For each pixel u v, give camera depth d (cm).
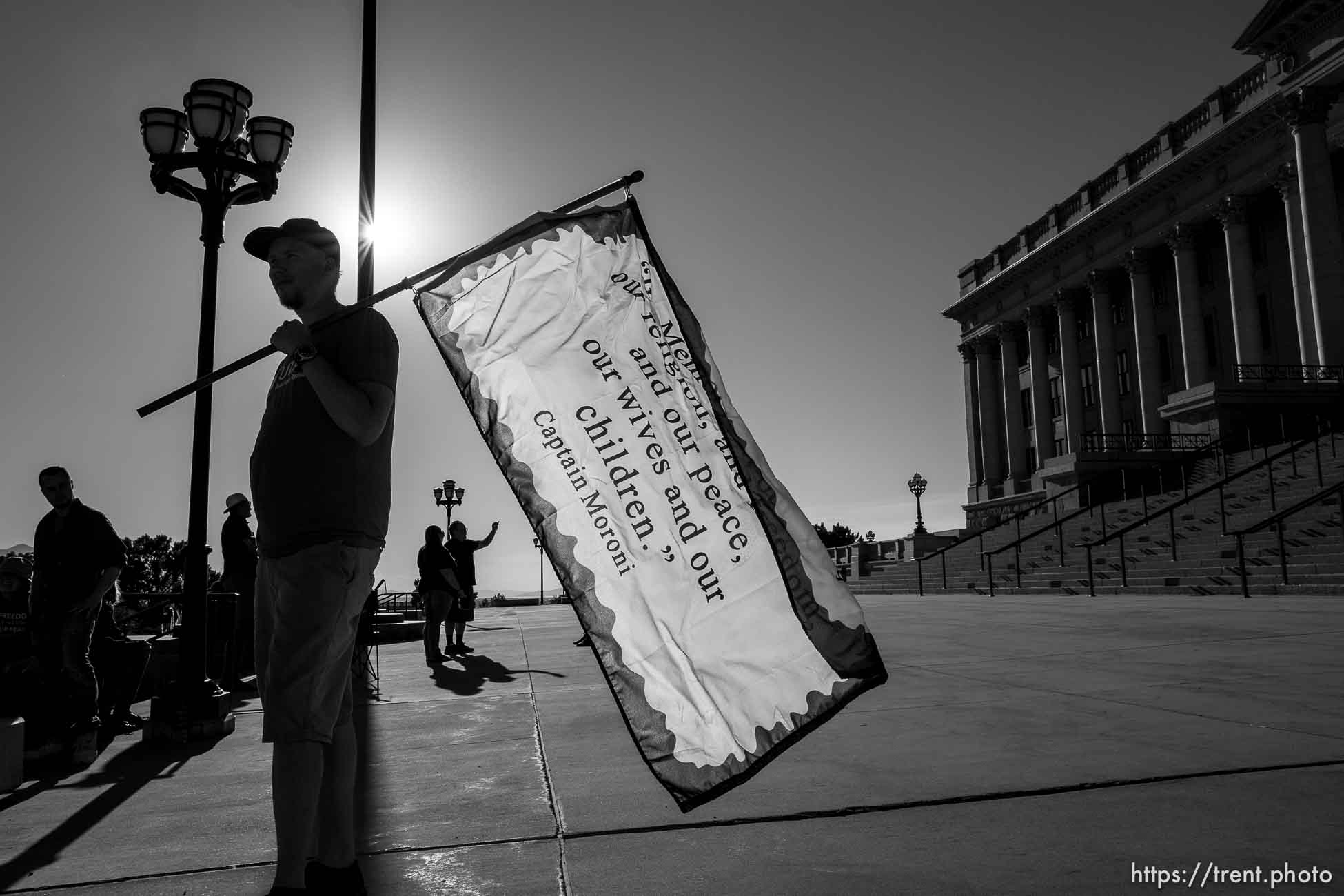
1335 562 1658
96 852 372
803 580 312
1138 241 4944
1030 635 1087
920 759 452
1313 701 550
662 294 331
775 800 389
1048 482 4172
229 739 663
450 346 322
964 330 6706
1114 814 343
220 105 698
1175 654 817
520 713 696
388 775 491
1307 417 3344
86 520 582
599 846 341
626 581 312
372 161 697
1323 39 3806
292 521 274
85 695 573
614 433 321
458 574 1312
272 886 316
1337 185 4075
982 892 273
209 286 704
